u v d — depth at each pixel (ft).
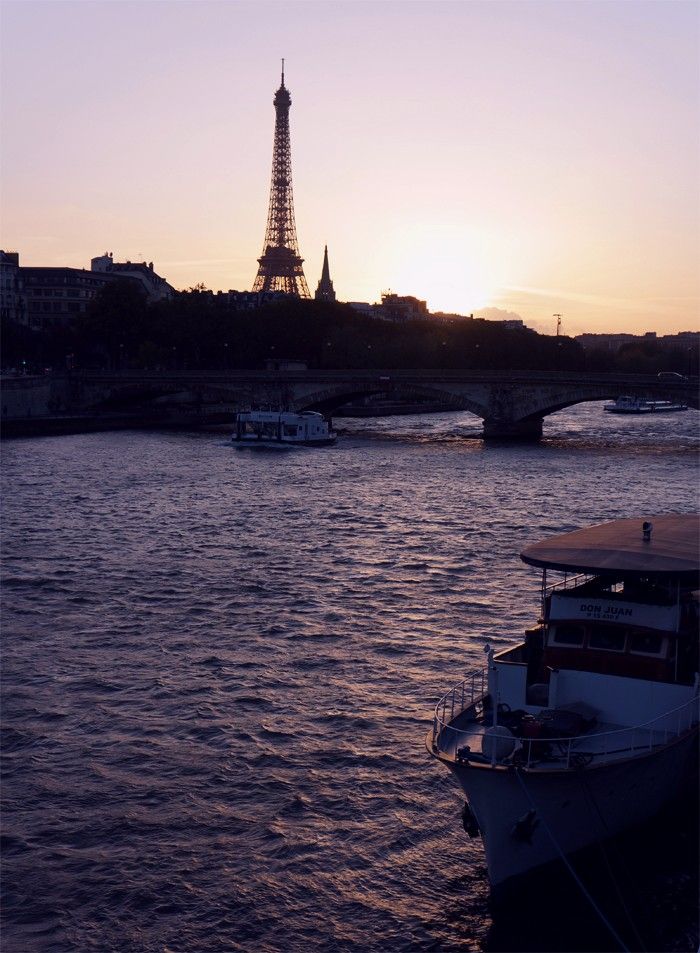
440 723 91.66
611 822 89.15
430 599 175.83
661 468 385.50
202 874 90.07
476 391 542.57
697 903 84.53
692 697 92.43
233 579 192.03
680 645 93.61
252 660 142.82
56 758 111.75
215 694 129.70
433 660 142.41
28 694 130.11
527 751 84.79
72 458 413.39
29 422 533.96
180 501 296.10
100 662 142.41
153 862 91.86
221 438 520.83
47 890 87.92
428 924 83.05
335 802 101.76
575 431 606.14
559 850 85.46
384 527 250.98
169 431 566.36
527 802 82.64
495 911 84.38
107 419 584.81
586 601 94.63
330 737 116.47
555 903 85.35
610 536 104.32
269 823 97.81
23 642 151.64
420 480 347.36
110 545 226.99
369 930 82.43
